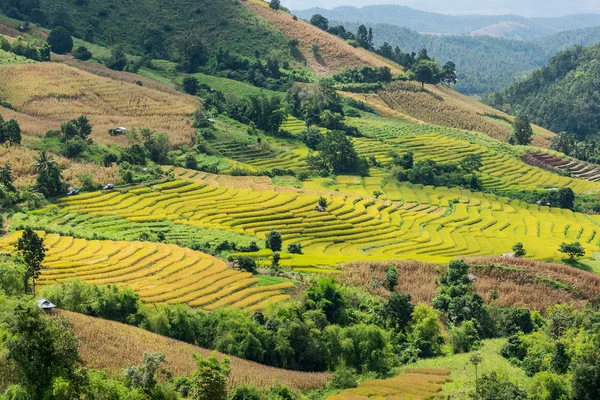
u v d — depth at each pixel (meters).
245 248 137.75
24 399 65.44
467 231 175.38
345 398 81.88
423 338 105.81
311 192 192.12
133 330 90.81
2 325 69.06
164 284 111.56
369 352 97.38
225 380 75.50
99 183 167.12
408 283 129.50
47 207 148.38
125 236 137.25
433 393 84.25
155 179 179.38
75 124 198.00
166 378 77.81
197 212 163.25
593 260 155.75
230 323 95.69
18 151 172.88
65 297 94.50
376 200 197.12
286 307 103.12
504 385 77.81
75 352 69.00
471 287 128.50
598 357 80.69
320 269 131.38
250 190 185.25
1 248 116.38
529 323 111.81
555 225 189.12
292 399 80.62
